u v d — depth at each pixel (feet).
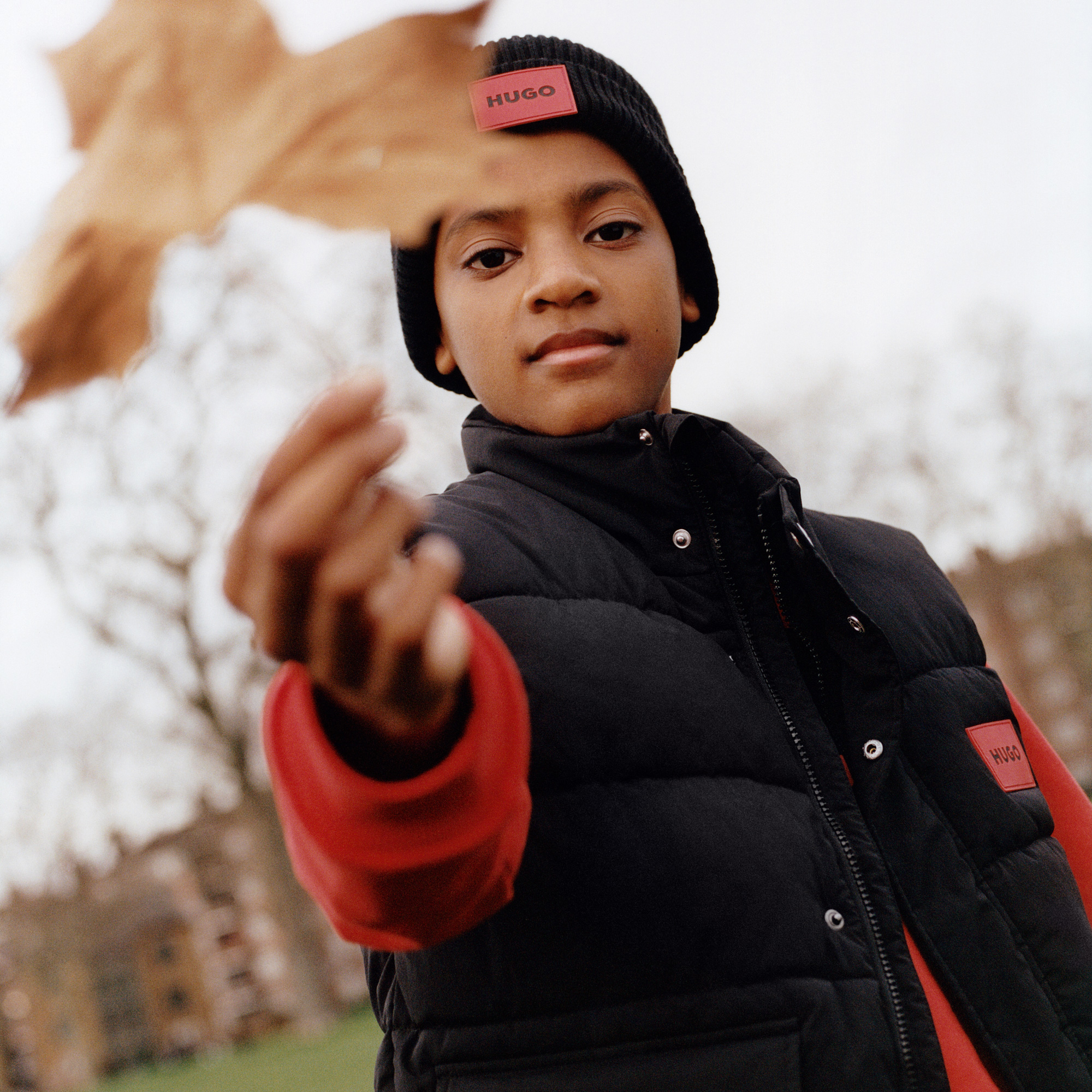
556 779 2.89
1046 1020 3.28
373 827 1.90
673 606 3.42
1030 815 3.67
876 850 3.22
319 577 1.37
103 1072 158.20
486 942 2.82
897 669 3.41
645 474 3.53
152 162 1.04
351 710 1.75
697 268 4.52
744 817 3.01
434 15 1.10
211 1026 163.32
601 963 2.77
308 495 1.29
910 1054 2.94
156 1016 162.61
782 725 3.34
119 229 1.02
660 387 3.68
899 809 3.43
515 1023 2.79
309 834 1.94
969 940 3.30
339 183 1.06
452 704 1.88
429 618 1.42
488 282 3.59
